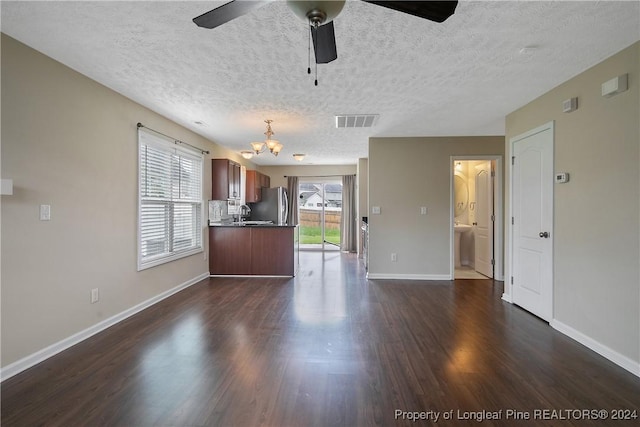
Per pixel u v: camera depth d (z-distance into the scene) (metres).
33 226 2.37
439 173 5.22
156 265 3.94
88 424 1.72
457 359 2.46
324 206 8.98
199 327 3.12
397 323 3.24
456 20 2.03
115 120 3.22
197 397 1.96
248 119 4.21
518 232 3.77
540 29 2.13
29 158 2.34
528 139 3.56
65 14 1.95
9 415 1.78
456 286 4.80
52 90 2.52
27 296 2.33
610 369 2.31
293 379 2.17
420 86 3.11
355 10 1.92
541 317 3.33
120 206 3.30
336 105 3.65
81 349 2.62
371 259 5.32
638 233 2.24
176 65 2.65
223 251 5.53
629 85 2.32
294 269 5.54
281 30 2.14
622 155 2.37
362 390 2.04
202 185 5.23
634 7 1.89
